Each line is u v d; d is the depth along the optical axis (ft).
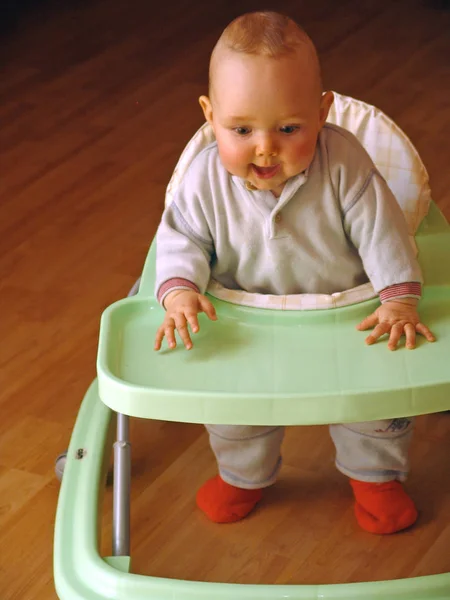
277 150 3.00
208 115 3.29
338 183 3.22
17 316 5.30
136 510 4.06
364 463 3.76
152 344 3.18
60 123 7.30
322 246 3.28
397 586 3.08
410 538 3.84
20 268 5.71
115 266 5.68
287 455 4.29
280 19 2.99
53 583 3.74
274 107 2.92
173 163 6.71
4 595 3.70
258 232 3.26
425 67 7.79
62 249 5.86
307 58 2.97
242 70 2.92
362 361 3.02
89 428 3.99
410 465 4.19
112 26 8.84
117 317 3.29
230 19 8.85
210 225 3.31
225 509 3.93
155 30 8.71
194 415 2.86
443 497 4.02
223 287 3.34
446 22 8.53
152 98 7.59
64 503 3.62
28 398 4.72
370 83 7.60
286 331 3.18
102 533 3.99
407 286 3.18
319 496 4.08
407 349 3.05
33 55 8.38
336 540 3.85
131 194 6.39
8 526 4.02
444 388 2.84
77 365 4.93
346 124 3.84
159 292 3.27
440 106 7.19
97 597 3.20
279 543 3.86
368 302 3.23
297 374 2.98
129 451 3.77
